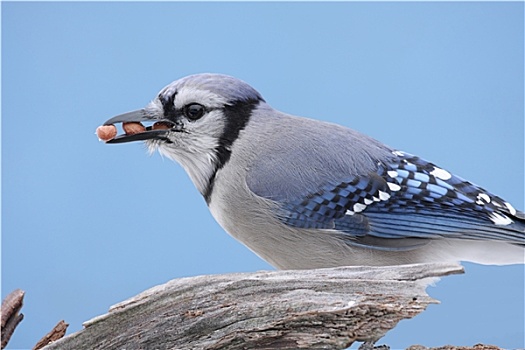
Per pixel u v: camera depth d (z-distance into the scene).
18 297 7.66
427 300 6.00
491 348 6.68
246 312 6.14
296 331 6.09
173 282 6.32
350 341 6.03
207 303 6.21
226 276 6.32
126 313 6.28
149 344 6.23
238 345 6.17
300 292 6.15
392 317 6.00
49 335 7.10
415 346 6.75
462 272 6.12
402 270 6.20
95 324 6.30
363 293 6.07
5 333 7.54
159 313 6.25
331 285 6.15
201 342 6.19
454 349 6.68
